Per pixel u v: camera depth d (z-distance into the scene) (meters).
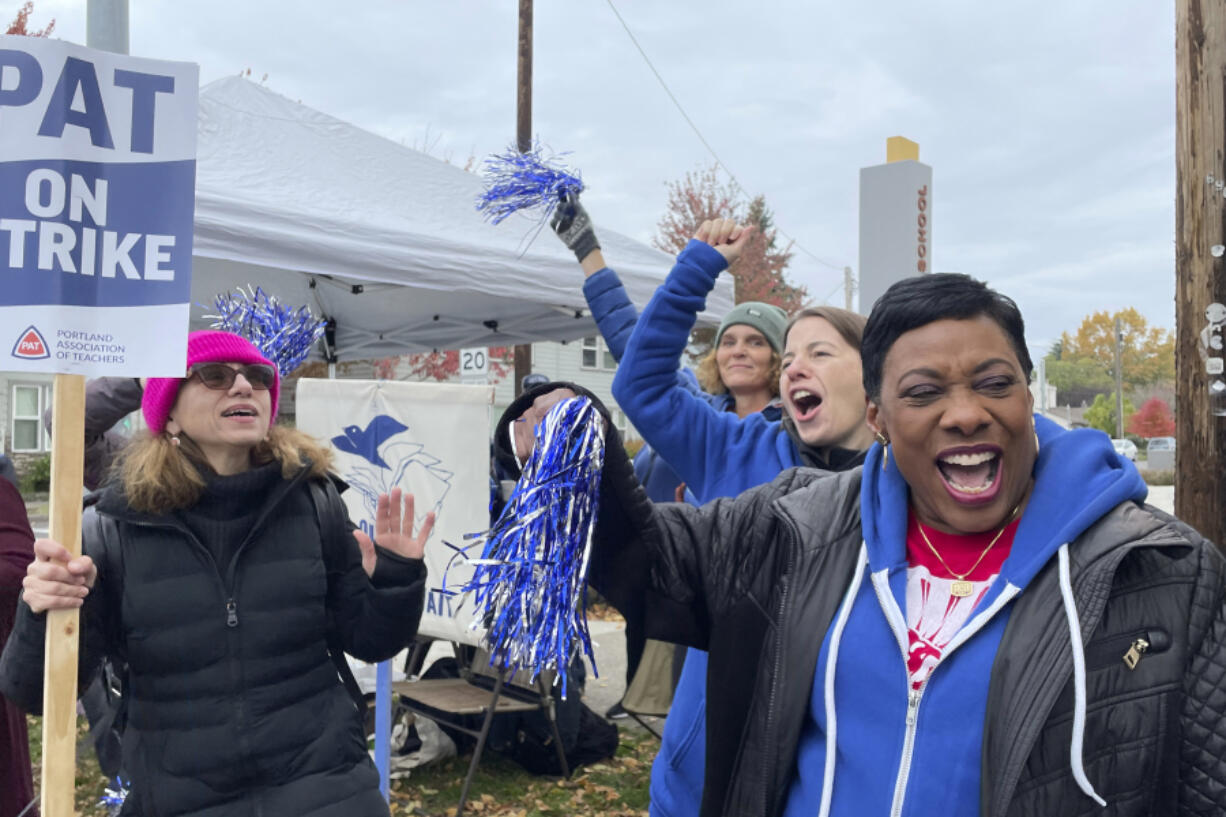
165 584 1.87
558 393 1.41
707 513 1.48
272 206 4.17
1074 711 1.09
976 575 1.22
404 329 7.59
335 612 2.08
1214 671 1.09
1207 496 2.93
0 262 1.59
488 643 1.31
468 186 5.28
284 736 1.89
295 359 2.37
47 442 20.38
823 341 2.04
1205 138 2.91
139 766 1.86
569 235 2.43
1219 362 2.90
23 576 2.26
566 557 1.27
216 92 4.72
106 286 1.66
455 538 3.50
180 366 1.69
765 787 1.29
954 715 1.16
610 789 4.13
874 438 2.07
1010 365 1.14
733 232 2.14
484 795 4.05
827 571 1.31
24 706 1.81
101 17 2.75
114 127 1.67
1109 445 1.23
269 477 1.96
